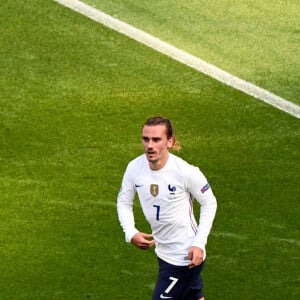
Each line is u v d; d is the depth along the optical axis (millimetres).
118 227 39938
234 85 51719
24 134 46844
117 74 52281
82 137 46719
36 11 57250
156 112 49125
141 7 58094
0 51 53906
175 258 31328
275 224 40469
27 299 35562
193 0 58781
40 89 50750
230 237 39500
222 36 55906
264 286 36531
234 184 43406
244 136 47312
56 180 43281
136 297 35812
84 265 37594
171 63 53406
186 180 30641
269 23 57188
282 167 44750
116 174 43844
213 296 35938
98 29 56031
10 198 41844
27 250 38438
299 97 51000
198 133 47469
